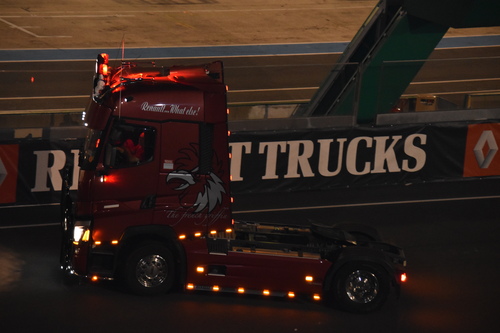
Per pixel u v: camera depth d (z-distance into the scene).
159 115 27.77
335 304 29.53
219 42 79.38
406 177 45.53
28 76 57.03
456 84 68.94
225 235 29.94
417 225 39.38
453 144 45.69
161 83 28.14
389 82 45.16
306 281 28.61
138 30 81.50
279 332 26.92
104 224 28.22
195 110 28.00
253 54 76.12
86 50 73.25
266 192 43.34
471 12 39.50
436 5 41.06
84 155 29.12
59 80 57.28
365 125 45.47
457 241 37.31
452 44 83.12
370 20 47.31
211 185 28.52
